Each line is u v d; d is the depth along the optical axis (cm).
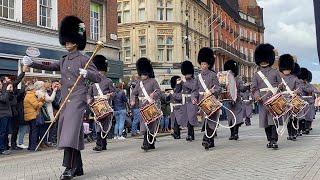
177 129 1582
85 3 2455
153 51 4050
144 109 1162
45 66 782
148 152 1152
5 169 929
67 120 754
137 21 4112
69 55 797
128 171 846
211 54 1251
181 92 1562
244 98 2205
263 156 991
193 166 883
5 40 1859
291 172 773
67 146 732
